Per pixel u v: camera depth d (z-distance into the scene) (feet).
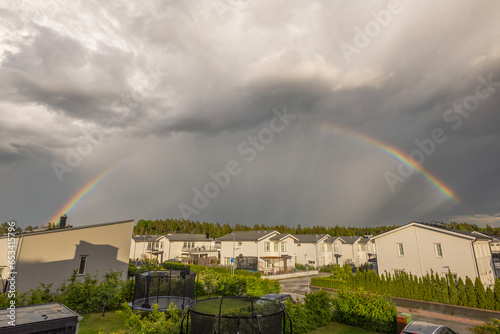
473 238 89.25
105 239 77.61
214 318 22.17
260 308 25.30
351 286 104.73
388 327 43.34
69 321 24.80
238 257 173.06
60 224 91.45
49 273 66.39
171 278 51.90
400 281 92.27
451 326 57.00
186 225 433.89
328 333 43.42
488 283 96.78
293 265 181.37
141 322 28.55
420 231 100.94
